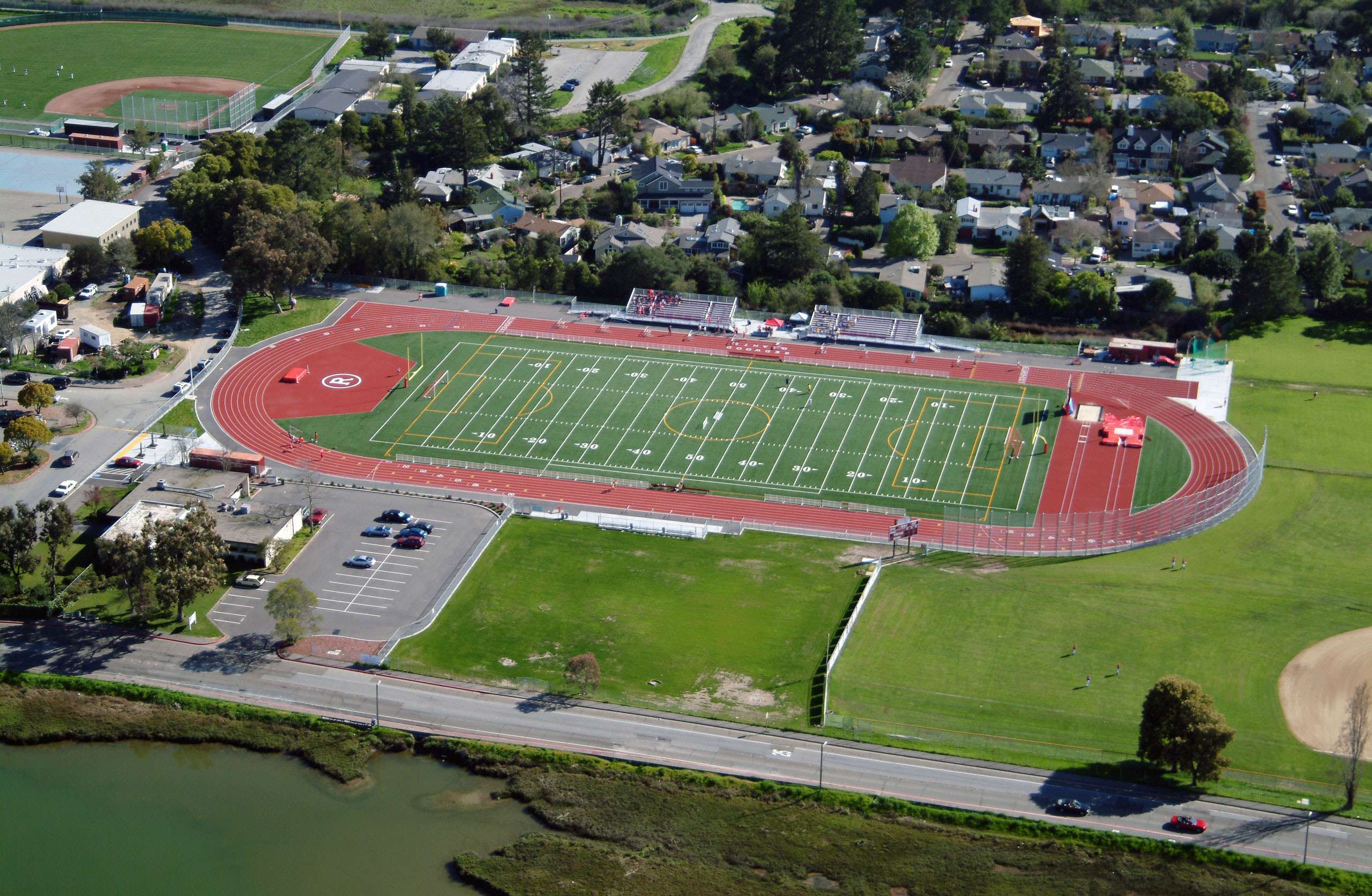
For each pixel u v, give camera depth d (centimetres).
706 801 16875
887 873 15838
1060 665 18988
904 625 19888
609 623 19938
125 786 17312
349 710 18312
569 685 18675
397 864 16200
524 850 16288
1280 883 15462
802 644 19500
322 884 15925
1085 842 16075
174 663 19088
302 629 19300
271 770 17550
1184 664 18988
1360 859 15738
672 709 18275
